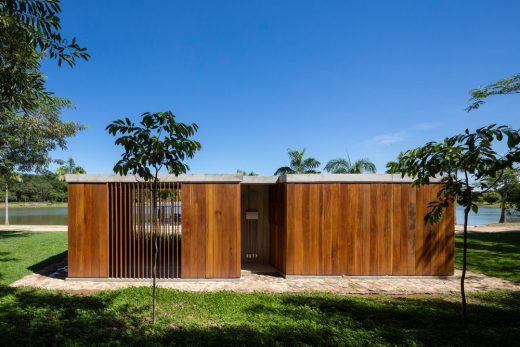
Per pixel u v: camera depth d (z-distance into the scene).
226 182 7.46
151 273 7.67
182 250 7.32
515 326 4.54
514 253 10.77
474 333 4.13
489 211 52.12
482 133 3.76
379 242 7.69
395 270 7.65
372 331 4.24
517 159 3.66
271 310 5.14
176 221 7.64
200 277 7.32
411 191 7.79
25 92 4.54
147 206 7.53
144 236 7.41
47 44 4.07
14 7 3.66
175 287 6.83
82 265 7.26
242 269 8.59
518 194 11.44
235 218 7.43
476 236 15.52
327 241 7.66
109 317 4.66
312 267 7.61
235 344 3.74
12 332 3.83
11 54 4.17
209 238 7.37
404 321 4.70
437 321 4.69
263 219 9.62
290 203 7.68
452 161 4.16
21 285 6.88
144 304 5.32
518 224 23.08
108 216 7.38
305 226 7.66
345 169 16.69
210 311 5.06
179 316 4.78
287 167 17.12
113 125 4.04
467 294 6.29
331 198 7.72
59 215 36.06
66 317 4.66
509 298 6.00
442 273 7.67
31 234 15.48
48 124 15.02
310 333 4.09
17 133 13.35
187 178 7.37
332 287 6.91
